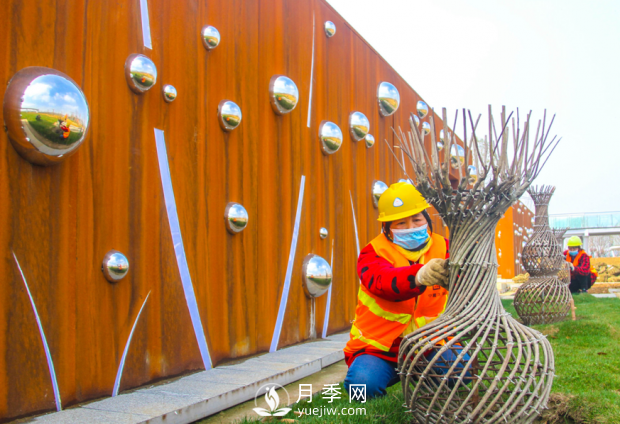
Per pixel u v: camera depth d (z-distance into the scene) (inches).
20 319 99.9
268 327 175.9
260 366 150.6
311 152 210.4
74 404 108.9
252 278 169.9
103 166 120.1
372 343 116.8
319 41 222.1
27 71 102.9
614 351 177.6
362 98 256.5
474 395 83.6
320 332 208.2
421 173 91.5
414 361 87.6
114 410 104.7
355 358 119.6
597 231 1417.3
